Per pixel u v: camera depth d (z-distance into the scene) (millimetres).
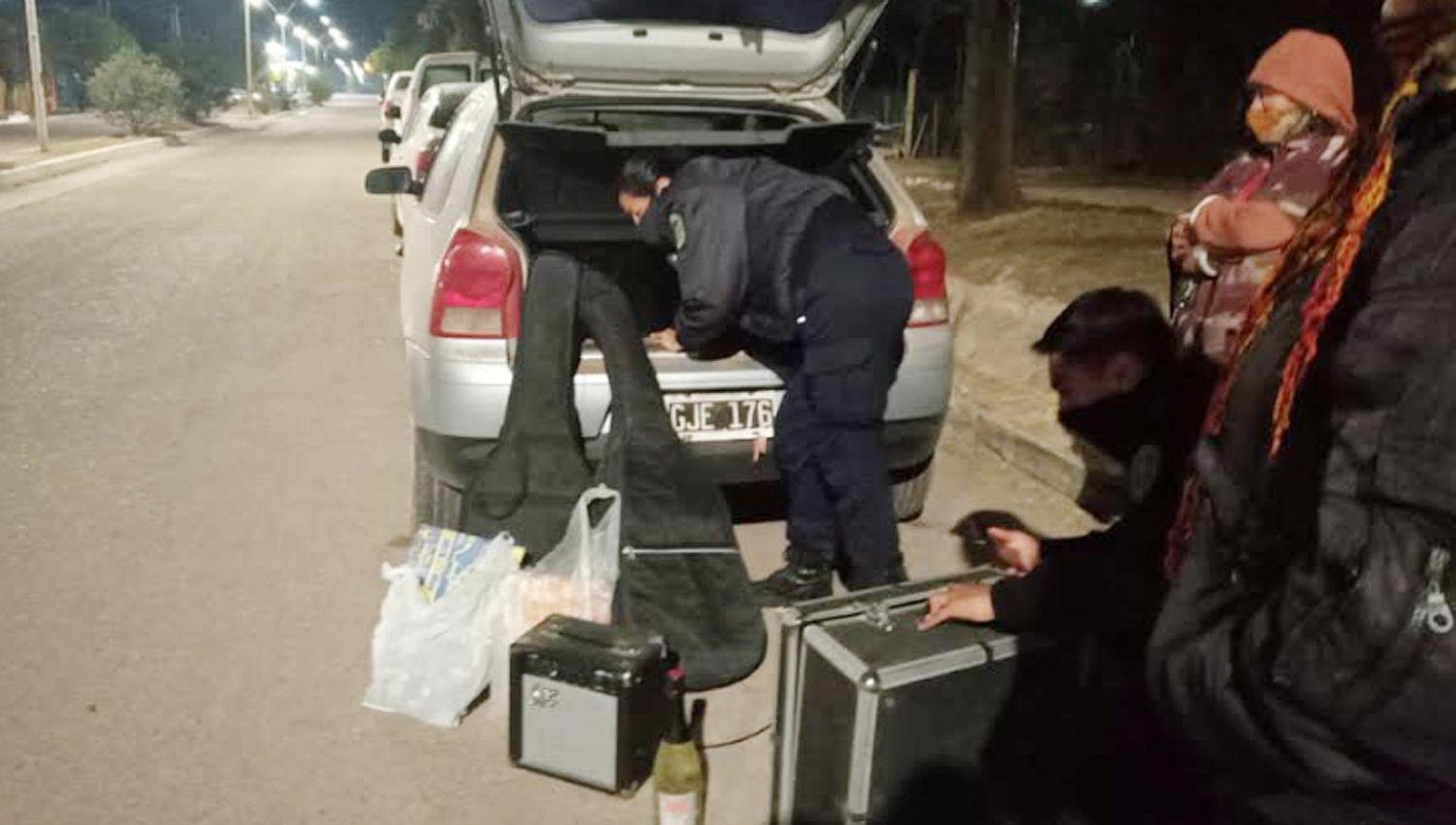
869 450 3195
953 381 5742
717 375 3463
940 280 3709
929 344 3658
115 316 7441
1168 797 1774
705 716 2877
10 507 4164
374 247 10914
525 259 3428
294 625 3311
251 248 10570
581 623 2660
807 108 4172
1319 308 1088
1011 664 1942
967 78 10289
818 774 2029
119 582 3568
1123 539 1919
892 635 1999
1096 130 17000
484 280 3332
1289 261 1219
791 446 3268
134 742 2699
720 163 3256
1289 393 1112
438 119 8742
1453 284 944
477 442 3373
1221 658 1159
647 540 3068
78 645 3160
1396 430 968
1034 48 18344
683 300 3275
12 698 2879
